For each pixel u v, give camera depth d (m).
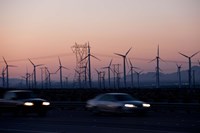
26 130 23.30
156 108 37.81
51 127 24.80
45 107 34.88
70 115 35.44
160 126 23.88
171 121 27.23
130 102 32.47
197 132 20.70
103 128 23.53
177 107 36.16
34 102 34.50
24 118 32.62
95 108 34.75
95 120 29.36
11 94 35.53
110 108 33.25
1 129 24.03
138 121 27.62
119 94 33.91
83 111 41.16
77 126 25.11
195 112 36.12
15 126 25.84
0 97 36.31
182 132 20.70
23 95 35.53
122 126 24.39
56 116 34.44
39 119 31.30
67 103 44.53
